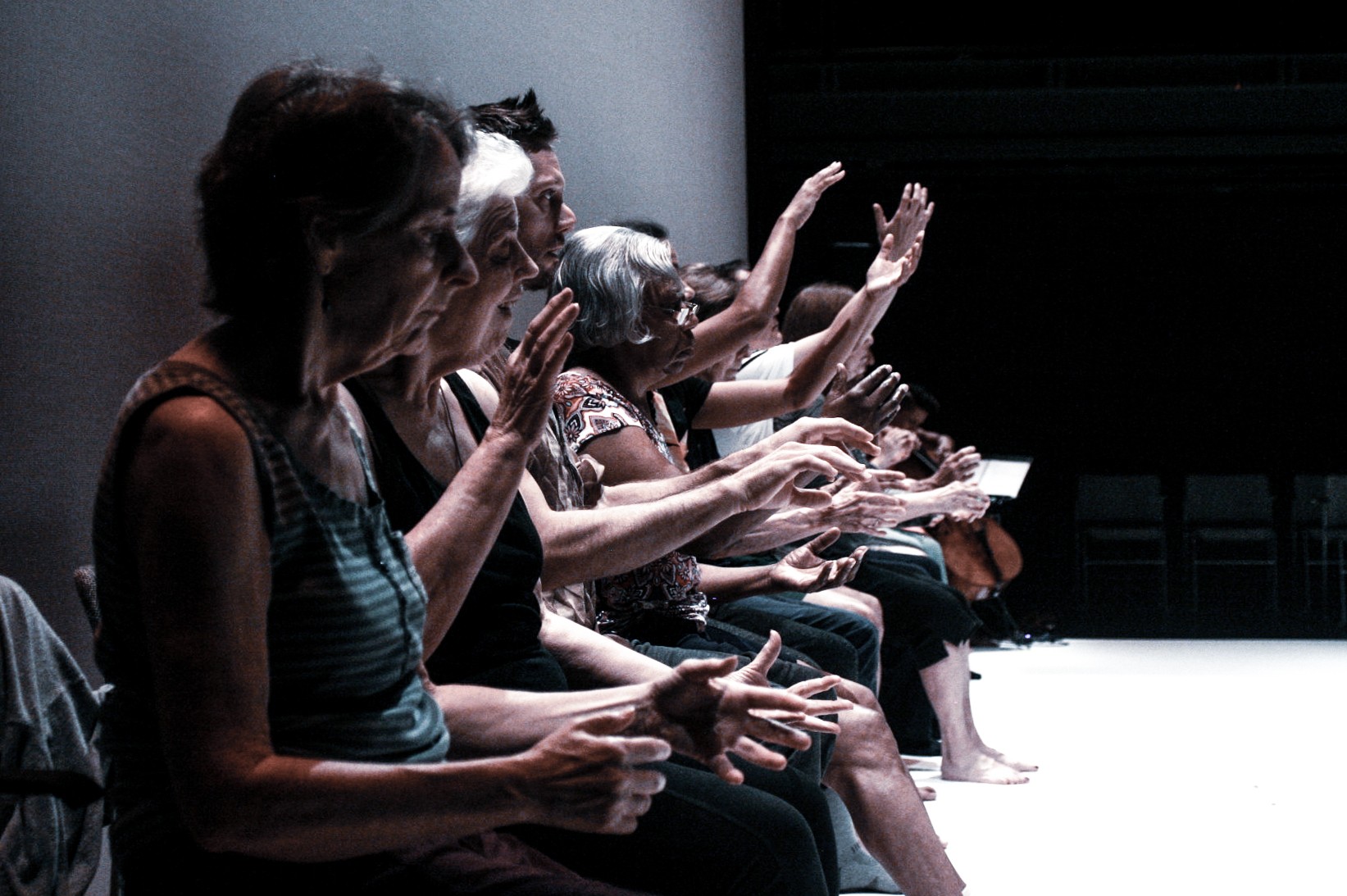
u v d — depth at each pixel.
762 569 2.67
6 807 1.49
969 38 7.71
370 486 1.29
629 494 2.31
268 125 1.14
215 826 1.05
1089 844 3.31
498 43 3.47
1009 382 8.06
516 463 1.44
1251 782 3.96
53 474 1.83
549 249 2.27
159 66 2.05
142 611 1.07
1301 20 7.52
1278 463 7.92
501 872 1.29
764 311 3.29
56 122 1.83
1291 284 7.86
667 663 2.29
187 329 2.15
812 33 7.77
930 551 4.96
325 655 1.17
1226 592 7.98
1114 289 7.95
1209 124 7.72
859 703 2.36
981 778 3.95
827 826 1.85
